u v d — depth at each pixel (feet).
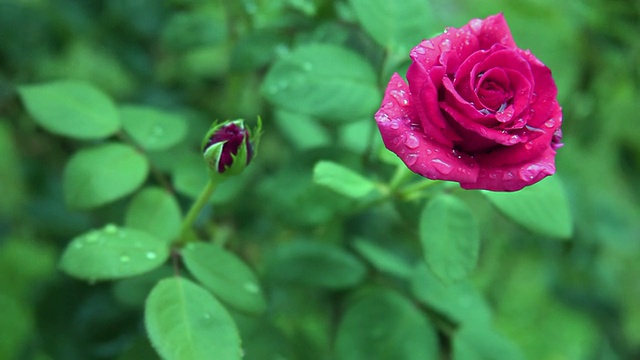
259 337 2.31
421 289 2.33
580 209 2.86
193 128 2.62
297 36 2.41
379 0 2.25
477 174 1.91
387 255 2.43
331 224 2.47
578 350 3.35
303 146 2.66
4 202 2.99
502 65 1.93
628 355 3.13
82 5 2.81
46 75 2.91
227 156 2.09
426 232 2.09
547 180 2.16
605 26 2.77
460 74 1.91
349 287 2.39
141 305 2.36
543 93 1.93
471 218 2.10
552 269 3.04
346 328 2.27
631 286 3.29
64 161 2.85
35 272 3.09
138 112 2.35
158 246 2.12
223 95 2.91
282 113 2.70
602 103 2.92
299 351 2.55
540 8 2.81
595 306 3.04
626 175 3.07
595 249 2.92
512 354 2.28
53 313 2.64
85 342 2.56
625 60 2.82
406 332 2.27
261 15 2.46
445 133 1.90
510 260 3.10
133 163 2.26
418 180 2.34
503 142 1.88
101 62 3.00
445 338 2.39
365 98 2.22
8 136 2.88
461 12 2.89
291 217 2.28
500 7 2.86
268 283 2.39
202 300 2.04
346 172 2.13
